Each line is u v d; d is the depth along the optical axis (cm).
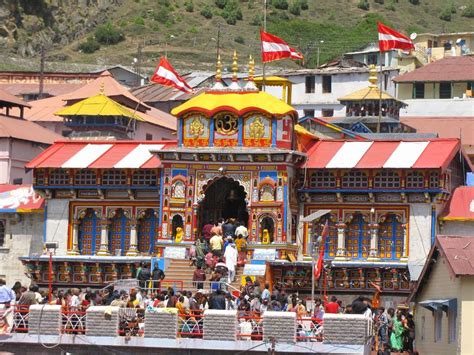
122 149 9325
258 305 7225
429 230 8662
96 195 9294
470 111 14700
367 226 8856
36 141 12194
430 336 7119
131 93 15900
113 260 8956
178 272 8600
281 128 8712
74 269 9119
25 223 9638
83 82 17150
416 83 15200
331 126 10350
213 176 8762
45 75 17300
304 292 8638
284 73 15900
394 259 8769
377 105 13225
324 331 6500
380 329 7338
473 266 6538
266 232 8675
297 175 8888
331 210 8900
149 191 9175
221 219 8931
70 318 6844
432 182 8631
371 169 8731
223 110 8719
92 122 13338
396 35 10325
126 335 6731
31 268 9162
